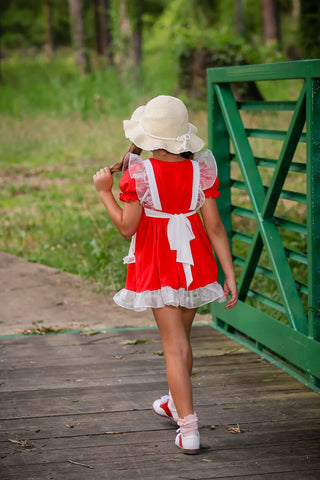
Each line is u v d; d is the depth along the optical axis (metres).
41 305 7.03
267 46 25.20
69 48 57.53
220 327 6.20
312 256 4.64
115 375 5.05
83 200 12.00
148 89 23.83
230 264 3.90
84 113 20.61
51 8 53.34
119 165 3.87
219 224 3.88
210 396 4.65
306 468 3.67
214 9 36.38
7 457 3.80
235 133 5.66
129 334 6.01
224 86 5.79
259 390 4.75
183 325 3.83
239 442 3.97
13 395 4.68
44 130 18.97
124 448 3.90
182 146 3.67
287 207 10.53
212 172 3.83
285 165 5.05
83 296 7.33
